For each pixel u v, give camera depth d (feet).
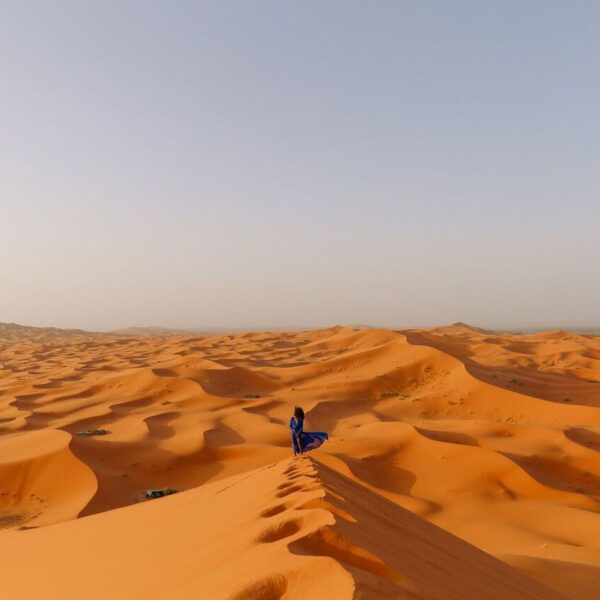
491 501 70.90
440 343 215.92
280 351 261.24
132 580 18.52
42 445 92.99
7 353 347.15
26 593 22.74
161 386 154.61
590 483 78.23
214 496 30.66
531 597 20.71
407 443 89.71
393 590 11.94
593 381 168.66
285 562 13.05
